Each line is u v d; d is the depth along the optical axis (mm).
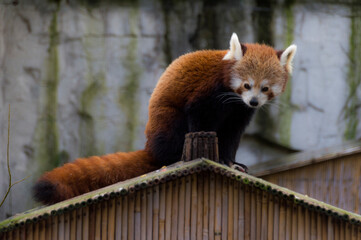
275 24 11156
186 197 4301
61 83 10953
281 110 11250
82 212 4203
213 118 6434
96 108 11000
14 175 10977
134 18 10992
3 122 10898
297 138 11258
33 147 11000
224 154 6801
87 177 5488
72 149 11039
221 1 11109
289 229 4281
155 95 6691
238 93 6383
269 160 11344
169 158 6430
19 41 10859
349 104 11305
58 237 4168
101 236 4211
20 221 4074
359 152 10289
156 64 11062
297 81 11227
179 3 11070
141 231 4254
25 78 10922
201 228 4293
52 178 5246
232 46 6453
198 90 6348
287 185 10578
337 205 10336
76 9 10859
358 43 11297
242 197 4316
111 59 10977
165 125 6453
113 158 5852
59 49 10875
